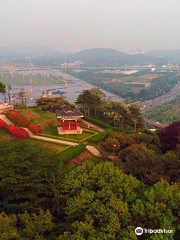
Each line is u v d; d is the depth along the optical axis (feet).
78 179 112.78
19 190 110.01
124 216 92.38
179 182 125.08
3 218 87.56
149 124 627.46
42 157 123.54
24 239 85.71
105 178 112.16
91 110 365.40
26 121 238.07
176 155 163.43
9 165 111.86
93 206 97.45
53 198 115.14
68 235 88.02
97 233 86.99
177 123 231.30
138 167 134.31
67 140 212.43
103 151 206.90
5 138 201.46
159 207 93.76
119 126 358.02
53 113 279.28
